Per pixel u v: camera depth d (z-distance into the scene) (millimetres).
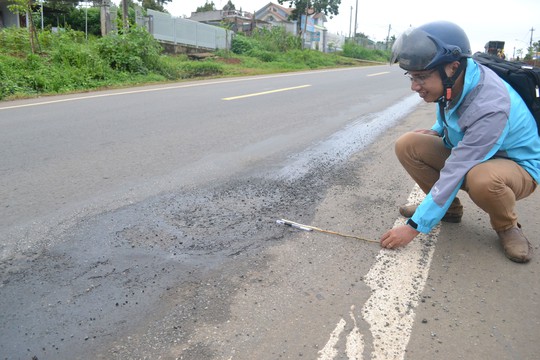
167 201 3271
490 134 2125
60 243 2580
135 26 13984
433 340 1761
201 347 1718
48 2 25078
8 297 2043
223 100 8547
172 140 5227
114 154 4551
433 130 2781
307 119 6820
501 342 1750
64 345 1733
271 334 1790
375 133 5887
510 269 2279
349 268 2295
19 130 5555
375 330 1817
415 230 2346
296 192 3479
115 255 2438
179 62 17062
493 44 6215
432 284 2146
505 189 2211
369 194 3416
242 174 3973
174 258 2404
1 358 1656
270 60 24391
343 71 19578
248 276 2221
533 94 2223
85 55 12164
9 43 12859
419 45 2021
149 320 1883
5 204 3182
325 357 1666
